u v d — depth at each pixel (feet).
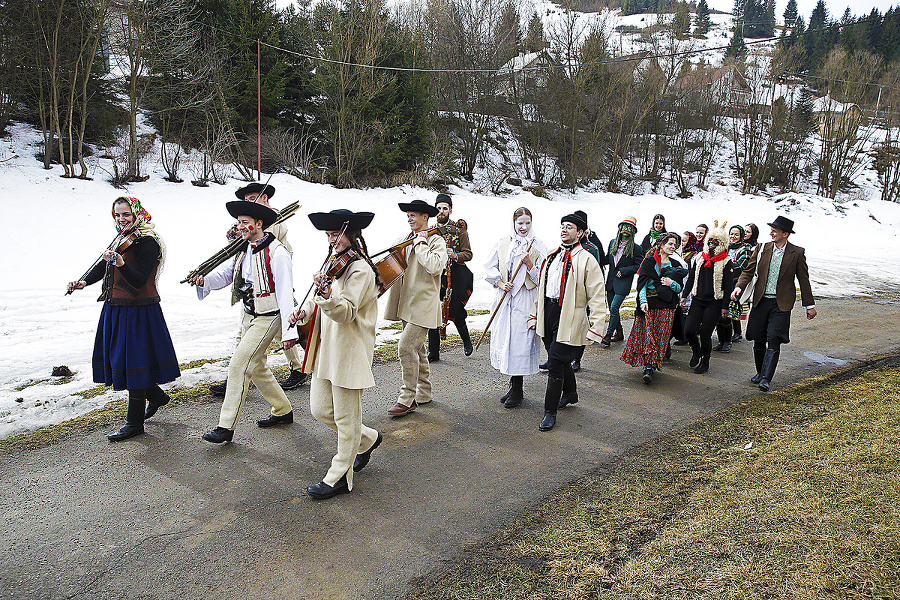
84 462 13.82
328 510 12.07
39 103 52.75
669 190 118.42
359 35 75.92
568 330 16.63
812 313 20.40
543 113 100.73
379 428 16.53
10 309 26.94
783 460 13.65
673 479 13.42
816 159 137.59
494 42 97.50
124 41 58.59
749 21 305.32
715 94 134.72
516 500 12.62
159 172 59.62
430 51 96.17
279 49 72.95
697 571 9.64
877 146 143.13
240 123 69.51
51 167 52.75
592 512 12.03
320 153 77.56
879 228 96.27
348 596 9.48
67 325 25.16
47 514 11.65
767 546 10.10
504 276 18.01
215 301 30.83
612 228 76.48
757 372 22.25
